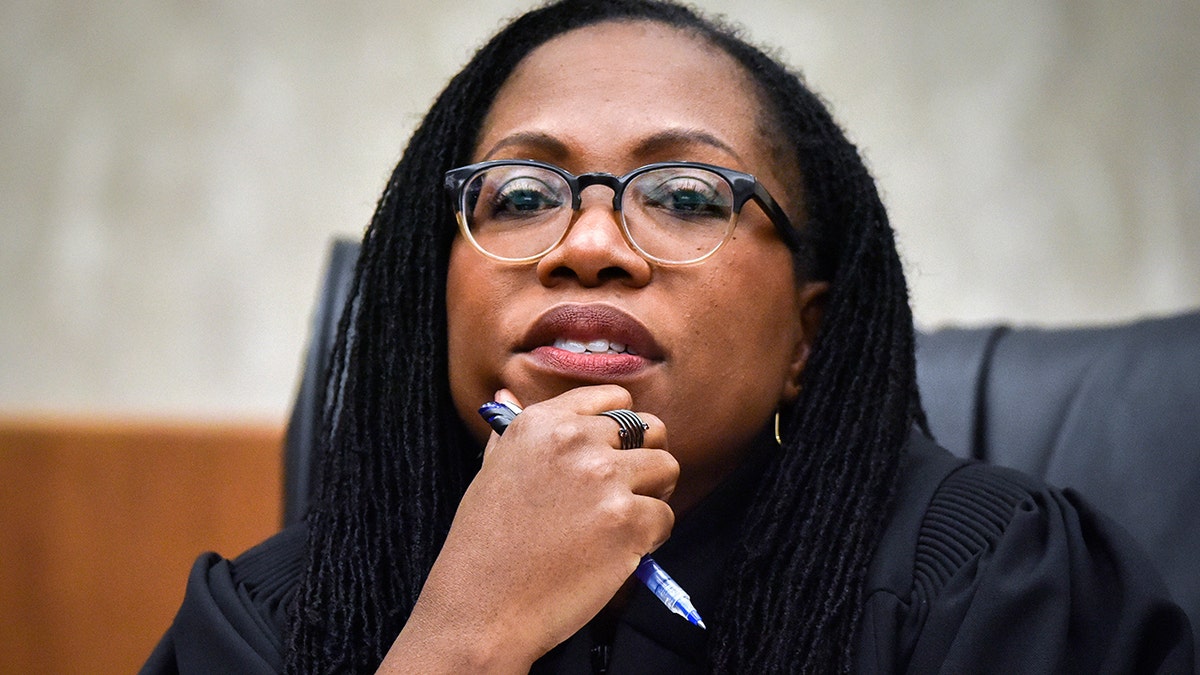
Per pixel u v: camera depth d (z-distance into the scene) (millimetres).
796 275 2514
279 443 4605
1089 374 2914
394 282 2557
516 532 2057
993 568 2156
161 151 7348
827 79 7246
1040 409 2947
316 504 2490
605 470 2064
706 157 2389
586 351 2254
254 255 7227
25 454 4590
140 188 7297
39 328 7121
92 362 7090
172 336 7133
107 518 4578
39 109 7352
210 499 4590
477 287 2334
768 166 2494
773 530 2357
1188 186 7082
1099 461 2803
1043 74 7266
